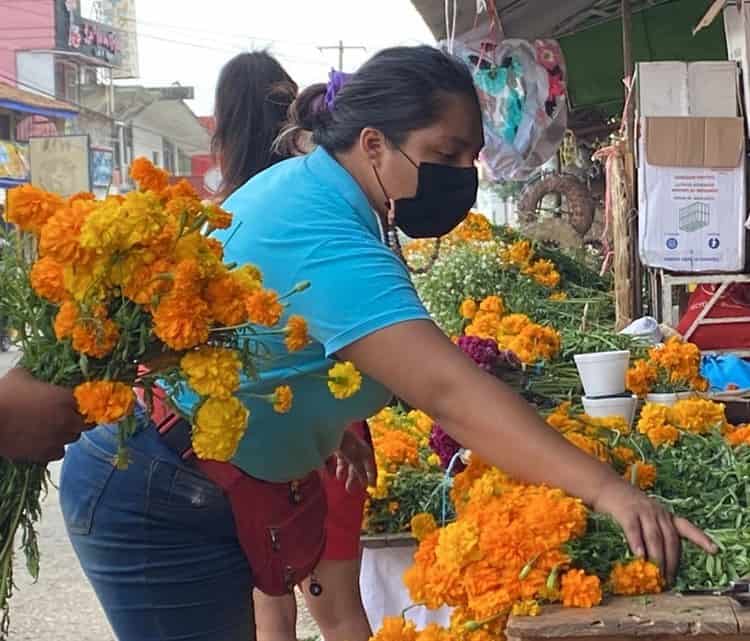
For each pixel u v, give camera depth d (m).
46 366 1.34
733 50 4.08
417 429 2.62
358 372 1.46
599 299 4.92
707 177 3.94
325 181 1.61
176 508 1.68
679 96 4.03
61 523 5.70
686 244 3.97
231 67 2.69
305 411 1.68
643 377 2.57
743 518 1.63
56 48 29.64
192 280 1.26
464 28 6.40
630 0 5.60
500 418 1.40
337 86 1.75
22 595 4.45
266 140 2.64
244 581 1.77
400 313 1.45
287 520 1.78
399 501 2.34
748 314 3.93
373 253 1.50
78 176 23.70
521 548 1.37
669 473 1.83
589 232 7.23
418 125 1.59
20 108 25.31
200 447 1.30
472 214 5.35
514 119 5.55
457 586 1.41
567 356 3.16
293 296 1.51
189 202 1.32
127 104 34.12
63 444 1.36
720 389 3.37
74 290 1.27
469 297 4.41
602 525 1.45
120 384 1.30
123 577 1.71
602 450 1.83
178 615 1.72
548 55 5.57
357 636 2.30
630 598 1.35
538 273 5.06
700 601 1.32
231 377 1.30
